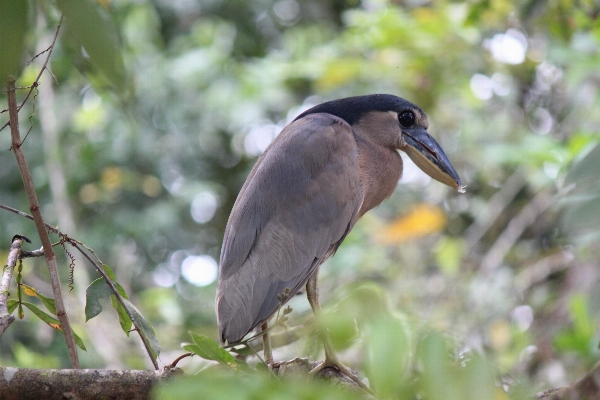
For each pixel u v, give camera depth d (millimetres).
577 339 5551
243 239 6129
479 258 11055
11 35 1911
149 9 13273
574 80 9094
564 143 9617
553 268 10414
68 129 12586
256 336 4543
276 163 6383
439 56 11805
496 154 8906
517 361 8281
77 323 9883
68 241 4656
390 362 2398
